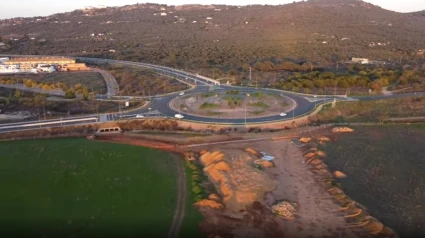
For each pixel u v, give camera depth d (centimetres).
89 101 14912
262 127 12075
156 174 8975
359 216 7138
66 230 6769
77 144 10838
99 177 8831
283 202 7550
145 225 6900
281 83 17512
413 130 12188
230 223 6956
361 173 9056
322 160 9738
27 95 15800
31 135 11306
